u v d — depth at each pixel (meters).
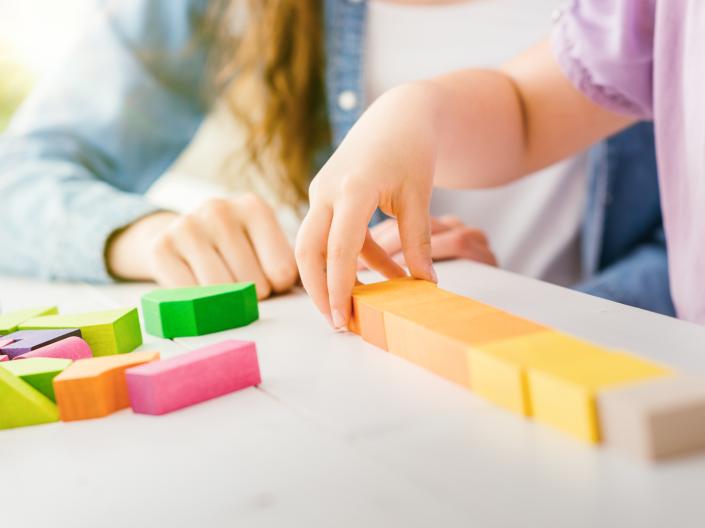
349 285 0.52
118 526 0.31
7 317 0.58
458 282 0.65
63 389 0.43
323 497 0.32
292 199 1.25
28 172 0.95
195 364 0.43
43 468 0.38
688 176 0.71
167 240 0.69
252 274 0.66
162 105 1.24
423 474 0.33
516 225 1.25
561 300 0.57
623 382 0.33
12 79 2.14
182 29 1.24
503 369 0.37
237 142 1.52
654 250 1.15
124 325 0.53
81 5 2.06
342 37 1.25
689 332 0.47
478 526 0.28
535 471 0.32
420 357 0.45
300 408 0.41
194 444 0.38
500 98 0.84
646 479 0.30
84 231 0.80
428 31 1.27
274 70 1.22
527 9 1.28
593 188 1.19
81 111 1.16
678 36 0.72
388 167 0.56
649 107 0.81
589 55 0.80
